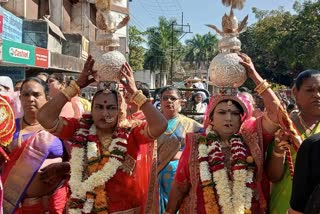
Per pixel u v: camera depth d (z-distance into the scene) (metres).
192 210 3.22
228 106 3.23
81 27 24.89
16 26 14.84
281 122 3.12
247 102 3.45
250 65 3.20
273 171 3.27
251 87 17.72
